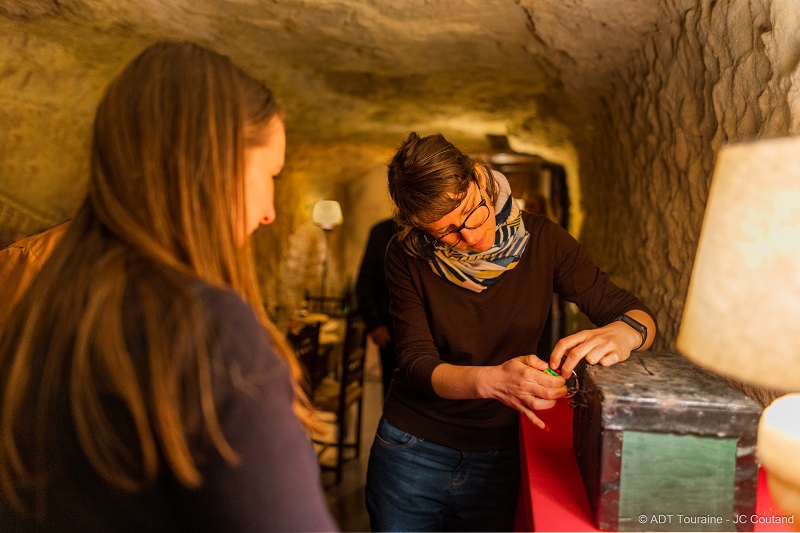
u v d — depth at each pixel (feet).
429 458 4.96
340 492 10.07
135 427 1.83
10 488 2.06
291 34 8.48
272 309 19.40
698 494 2.82
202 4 7.25
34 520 2.03
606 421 2.82
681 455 2.81
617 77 8.86
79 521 1.97
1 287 4.02
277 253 20.34
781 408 2.90
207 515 1.85
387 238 9.53
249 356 1.86
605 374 3.26
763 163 2.27
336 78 11.25
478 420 4.89
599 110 10.71
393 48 9.12
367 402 15.06
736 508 2.81
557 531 2.90
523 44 8.65
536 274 4.86
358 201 28.27
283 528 1.83
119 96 2.06
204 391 1.77
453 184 4.11
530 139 15.61
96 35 8.08
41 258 4.04
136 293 1.86
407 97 12.53
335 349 12.73
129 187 2.00
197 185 2.01
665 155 7.02
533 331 4.88
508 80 10.91
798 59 3.91
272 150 2.30
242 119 2.11
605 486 2.85
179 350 1.77
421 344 4.75
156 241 1.97
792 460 2.54
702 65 5.84
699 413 2.77
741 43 4.80
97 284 1.88
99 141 2.07
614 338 3.84
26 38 7.88
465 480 4.98
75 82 8.87
